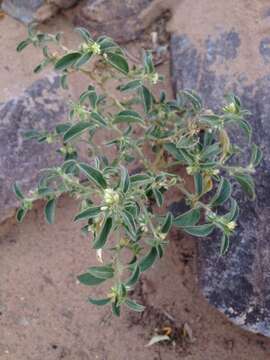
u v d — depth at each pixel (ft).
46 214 1.30
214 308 1.46
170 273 1.53
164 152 1.50
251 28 1.57
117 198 1.05
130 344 1.48
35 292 1.53
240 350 1.47
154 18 1.71
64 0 1.70
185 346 1.48
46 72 1.61
